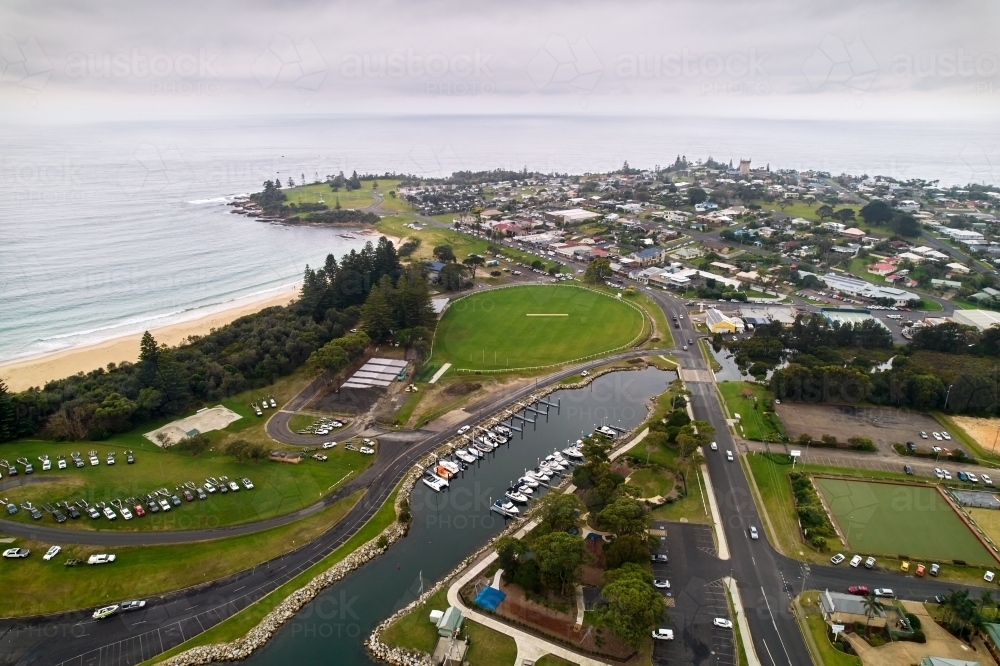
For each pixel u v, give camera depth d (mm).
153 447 131875
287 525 108250
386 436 139000
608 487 108250
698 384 165875
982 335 183250
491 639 83062
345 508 113375
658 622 79625
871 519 108938
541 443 139125
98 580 93875
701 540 103438
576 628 84500
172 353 159250
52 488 114062
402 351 187375
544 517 101375
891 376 151375
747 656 79875
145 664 80438
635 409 154250
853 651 80562
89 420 135750
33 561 96500
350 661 81438
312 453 130625
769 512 111312
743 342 184625
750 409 148750
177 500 112562
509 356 184750
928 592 91500
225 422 143750
